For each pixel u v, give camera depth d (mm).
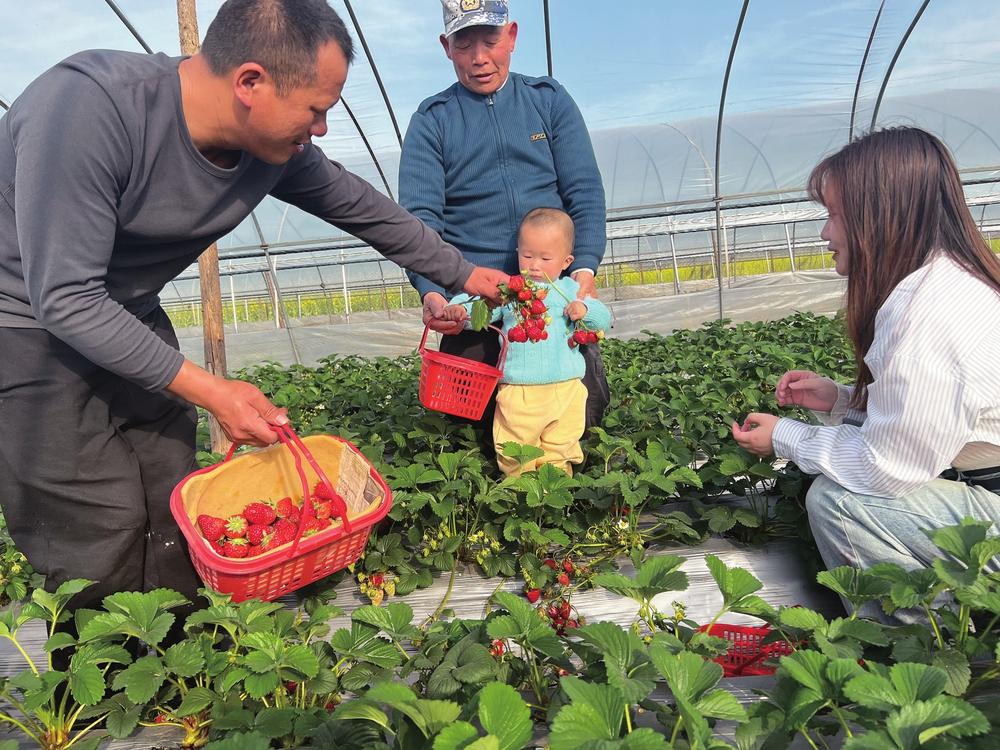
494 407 4133
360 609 2180
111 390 2379
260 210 14203
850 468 2396
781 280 15281
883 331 2301
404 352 15320
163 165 2162
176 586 2641
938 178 2326
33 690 2004
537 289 3428
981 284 2225
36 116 1964
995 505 2262
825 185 2582
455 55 4000
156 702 2254
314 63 1979
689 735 1496
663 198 15359
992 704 1733
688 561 3180
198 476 2645
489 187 4117
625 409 4828
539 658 2221
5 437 2260
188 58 2199
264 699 2150
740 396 5156
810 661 1681
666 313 14805
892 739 1394
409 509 3230
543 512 3258
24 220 1955
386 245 3088
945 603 2250
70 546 2383
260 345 15164
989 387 2123
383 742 1813
